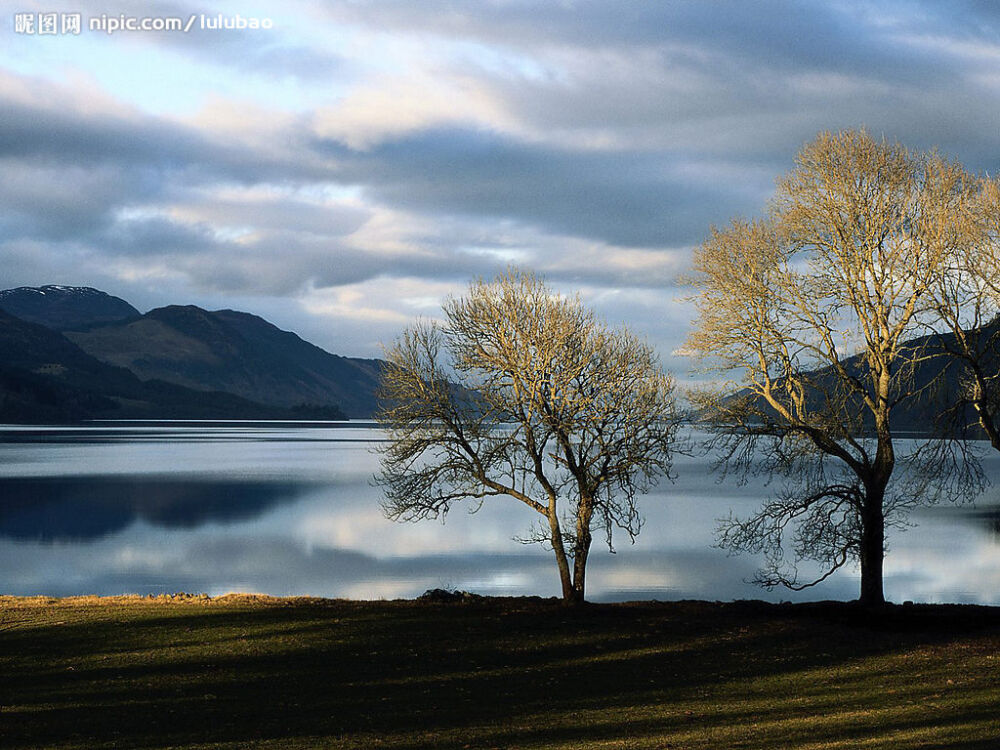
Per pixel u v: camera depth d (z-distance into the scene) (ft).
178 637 94.12
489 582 181.27
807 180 111.14
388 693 76.33
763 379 113.19
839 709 69.67
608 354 120.67
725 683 80.38
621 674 83.56
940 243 100.53
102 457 576.20
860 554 115.96
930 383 106.42
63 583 184.03
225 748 60.49
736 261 112.37
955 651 91.04
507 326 118.83
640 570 191.01
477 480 125.18
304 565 203.10
